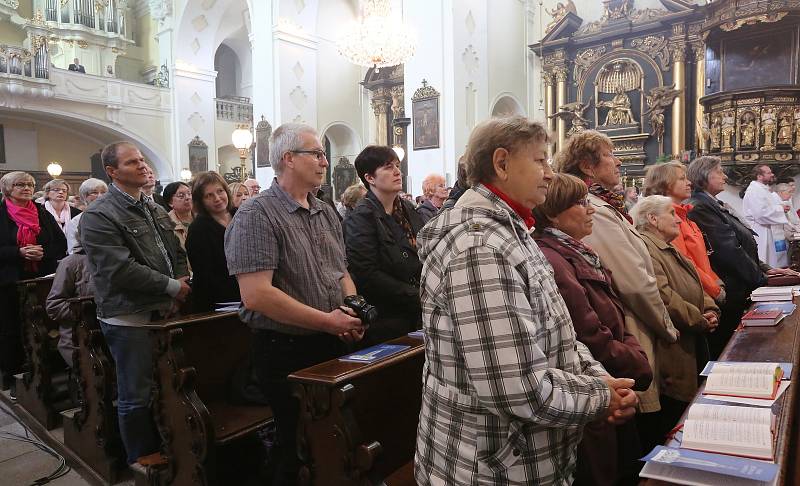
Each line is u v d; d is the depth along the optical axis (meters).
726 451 1.20
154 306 2.64
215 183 2.96
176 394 2.27
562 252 1.76
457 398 1.15
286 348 1.99
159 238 2.84
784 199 7.12
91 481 2.83
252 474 2.60
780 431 1.29
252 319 2.01
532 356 1.05
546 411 1.06
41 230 4.30
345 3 13.44
